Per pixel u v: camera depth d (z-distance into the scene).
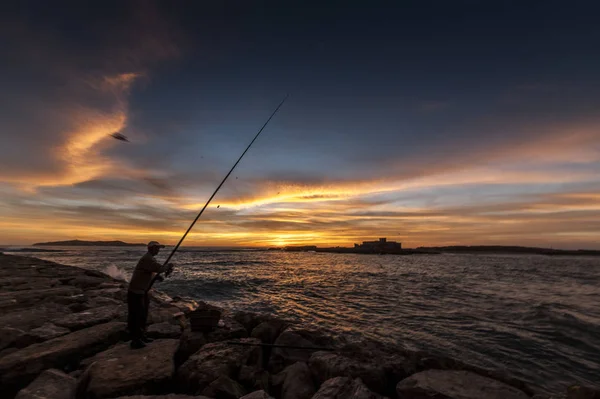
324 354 5.64
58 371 4.40
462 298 19.09
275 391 4.99
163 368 4.50
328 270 44.91
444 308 15.59
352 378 4.82
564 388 7.04
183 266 43.84
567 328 11.82
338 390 4.09
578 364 8.46
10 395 4.32
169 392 4.43
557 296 21.09
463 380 4.78
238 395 4.20
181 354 5.48
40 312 7.24
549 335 10.95
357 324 11.93
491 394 4.38
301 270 43.97
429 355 5.98
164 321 7.44
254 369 5.11
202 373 4.55
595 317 14.10
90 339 5.43
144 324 5.46
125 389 3.98
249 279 27.77
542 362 8.53
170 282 23.77
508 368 8.02
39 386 3.97
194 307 10.46
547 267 64.88
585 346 9.89
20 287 11.34
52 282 12.73
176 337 6.23
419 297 19.27
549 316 13.61
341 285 25.16
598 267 69.50
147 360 4.72
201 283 23.48
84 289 12.20
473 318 13.33
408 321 12.62
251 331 7.45
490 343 9.95
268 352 6.37
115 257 61.50
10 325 6.14
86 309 8.30
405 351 6.12
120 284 14.01
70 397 3.88
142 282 5.30
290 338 6.50
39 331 5.84
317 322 12.06
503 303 17.38
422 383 4.64
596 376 7.75
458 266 64.19
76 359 5.06
